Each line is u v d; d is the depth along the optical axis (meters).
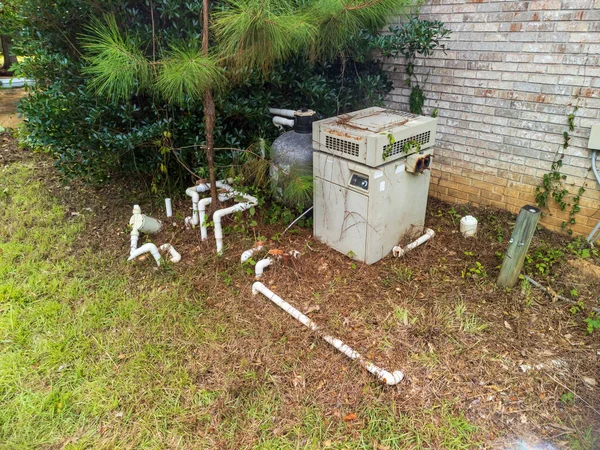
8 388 2.25
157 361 2.43
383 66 4.34
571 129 3.28
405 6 3.29
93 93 3.53
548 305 2.77
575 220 3.50
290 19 2.53
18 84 9.00
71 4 3.30
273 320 2.70
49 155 5.47
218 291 3.00
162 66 2.76
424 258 3.27
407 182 3.11
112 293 2.96
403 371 2.31
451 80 3.86
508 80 3.51
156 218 3.99
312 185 3.26
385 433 2.01
